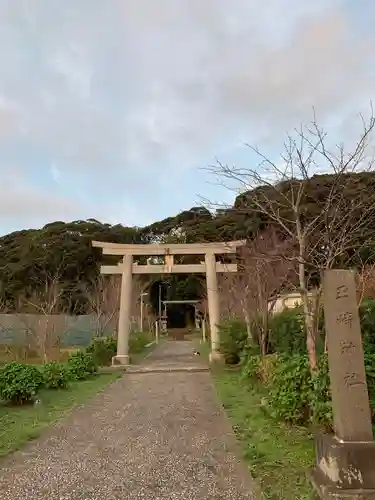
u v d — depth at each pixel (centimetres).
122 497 416
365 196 704
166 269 1964
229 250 1611
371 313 827
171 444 607
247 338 1499
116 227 3984
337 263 801
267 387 874
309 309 708
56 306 2416
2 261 3538
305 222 761
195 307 4356
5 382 920
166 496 416
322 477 417
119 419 786
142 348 2716
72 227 3722
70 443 621
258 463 501
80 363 1427
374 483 384
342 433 404
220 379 1338
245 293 1459
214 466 504
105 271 1972
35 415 819
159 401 987
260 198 802
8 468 511
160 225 4041
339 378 416
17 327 1983
